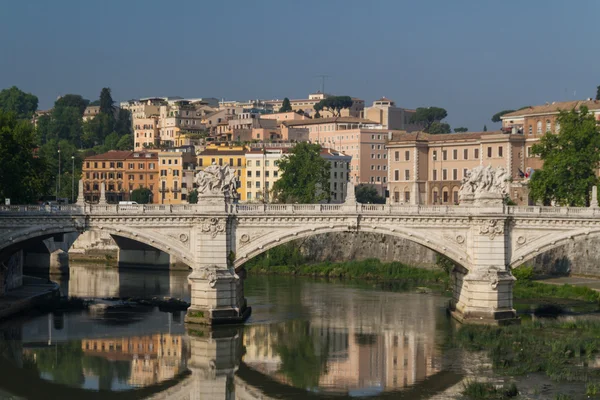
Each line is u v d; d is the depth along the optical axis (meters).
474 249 127.62
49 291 147.50
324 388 99.69
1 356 111.06
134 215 123.31
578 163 157.00
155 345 116.44
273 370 106.12
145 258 195.25
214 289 125.06
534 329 121.00
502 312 126.50
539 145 164.62
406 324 128.62
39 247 182.38
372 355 111.38
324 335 121.94
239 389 99.88
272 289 162.50
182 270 191.62
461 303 131.50
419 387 98.88
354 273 179.38
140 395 98.44
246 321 130.00
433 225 127.75
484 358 108.75
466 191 132.12
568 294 147.38
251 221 126.00
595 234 129.75
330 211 125.88
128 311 137.88
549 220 128.50
